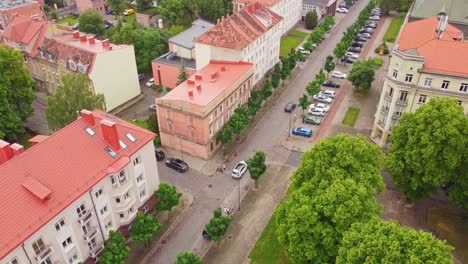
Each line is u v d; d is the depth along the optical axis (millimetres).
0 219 39281
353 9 154000
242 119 73938
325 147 50219
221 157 73312
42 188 42281
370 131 79000
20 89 76000
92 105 66250
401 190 58438
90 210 47031
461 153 51625
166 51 105938
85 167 46719
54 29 96062
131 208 54344
